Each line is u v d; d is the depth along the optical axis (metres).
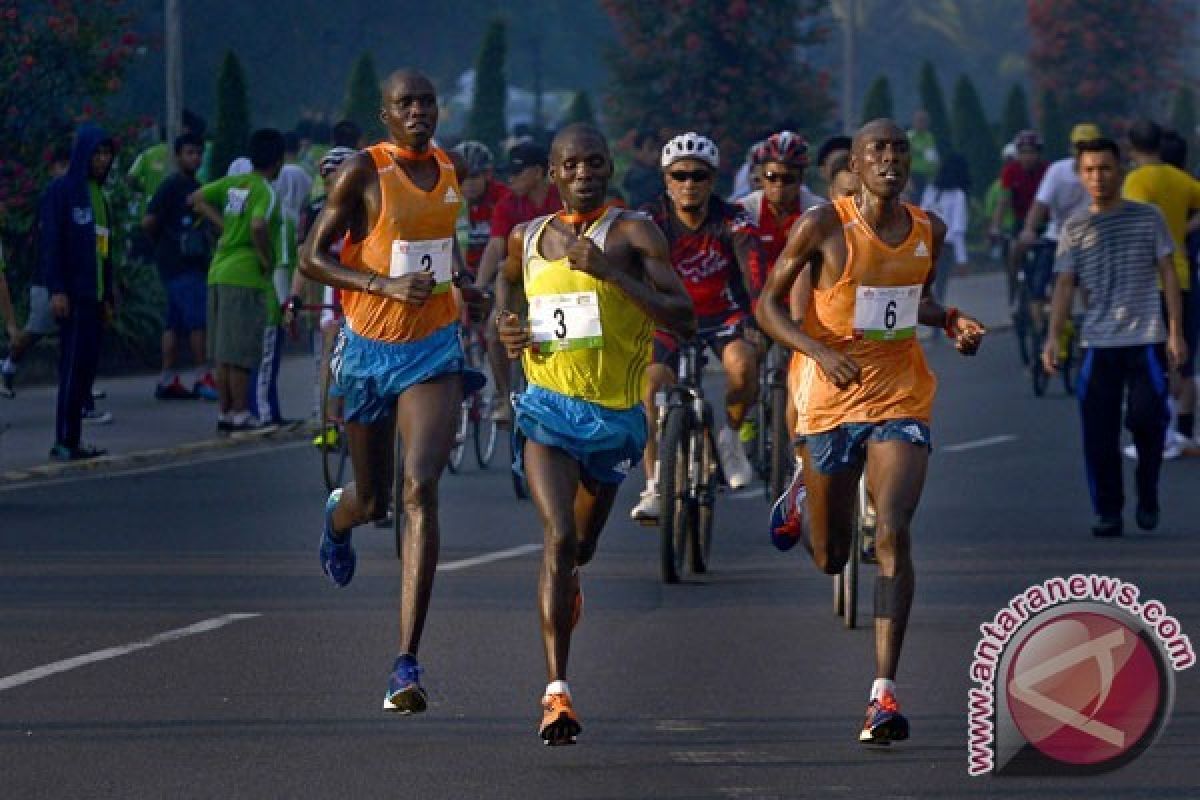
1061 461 40.81
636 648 23.92
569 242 19.75
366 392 21.78
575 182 20.11
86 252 38.66
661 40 84.75
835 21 86.81
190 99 105.69
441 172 21.80
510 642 24.14
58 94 56.41
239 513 34.31
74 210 38.47
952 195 83.12
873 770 18.66
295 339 38.81
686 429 28.41
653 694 21.61
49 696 21.41
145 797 17.77
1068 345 52.84
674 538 27.86
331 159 34.81
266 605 26.36
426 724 20.31
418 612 19.98
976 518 33.81
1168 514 34.25
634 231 20.16
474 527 32.81
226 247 43.41
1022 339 55.03
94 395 46.53
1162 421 32.12
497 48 91.31
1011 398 52.50
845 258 20.44
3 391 41.97
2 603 26.47
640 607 26.42
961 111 116.56
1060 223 52.19
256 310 43.44
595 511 20.75
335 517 23.14
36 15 56.88
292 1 111.31
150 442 42.62
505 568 29.09
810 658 23.39
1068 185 51.81
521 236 20.62
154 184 57.88
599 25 158.12
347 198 21.66
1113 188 31.81
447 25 126.12
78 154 38.50
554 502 19.58
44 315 41.66
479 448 39.69
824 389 20.69
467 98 131.75
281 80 111.12
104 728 20.11
